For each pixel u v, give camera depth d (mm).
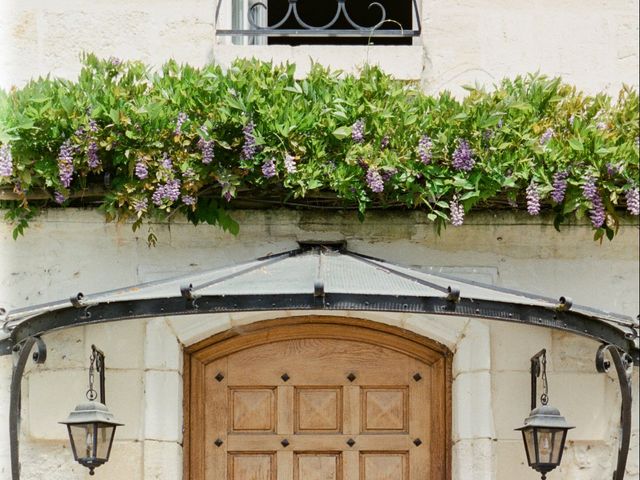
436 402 6512
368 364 6531
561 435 5992
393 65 6664
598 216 6301
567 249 6531
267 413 6500
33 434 6305
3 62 6668
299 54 6672
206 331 6395
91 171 6309
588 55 6723
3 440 6387
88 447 5910
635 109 6395
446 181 6242
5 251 6473
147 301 5648
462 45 6707
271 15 9906
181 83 6270
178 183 6199
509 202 6391
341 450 6477
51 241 6484
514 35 6723
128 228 6484
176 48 6691
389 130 6246
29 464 6328
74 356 6363
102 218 6488
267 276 5910
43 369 6359
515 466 6328
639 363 6203
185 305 5598
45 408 6324
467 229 6512
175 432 6309
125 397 6336
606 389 6422
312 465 6473
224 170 6211
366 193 6293
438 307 5566
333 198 6387
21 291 6449
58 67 6680
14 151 6188
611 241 6543
